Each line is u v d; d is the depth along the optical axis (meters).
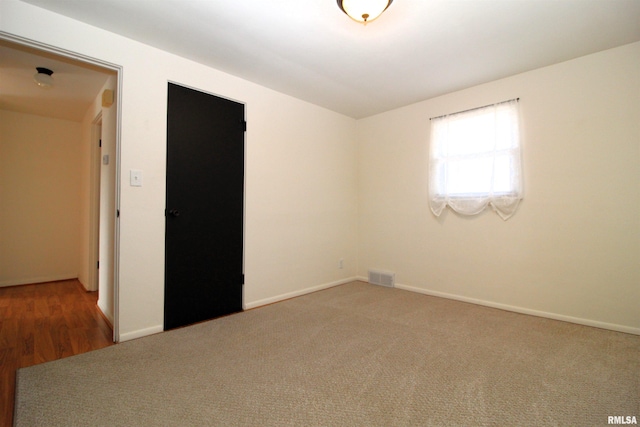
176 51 2.53
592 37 2.32
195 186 2.70
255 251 3.16
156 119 2.46
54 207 4.25
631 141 2.42
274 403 1.53
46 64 2.57
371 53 2.55
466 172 3.27
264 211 3.24
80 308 3.06
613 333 2.42
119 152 2.28
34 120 4.09
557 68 2.75
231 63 2.73
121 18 2.09
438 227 3.55
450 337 2.35
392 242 4.00
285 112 3.45
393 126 3.99
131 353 2.07
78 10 2.00
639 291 2.39
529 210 2.90
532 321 2.71
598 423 1.38
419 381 1.73
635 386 1.67
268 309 3.06
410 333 2.43
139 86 2.38
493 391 1.63
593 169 2.58
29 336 2.36
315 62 2.71
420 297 3.50
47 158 4.19
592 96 2.58
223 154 2.90
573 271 2.68
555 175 2.76
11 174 3.96
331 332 2.45
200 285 2.72
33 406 1.49
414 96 3.54
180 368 1.87
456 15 2.04
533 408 1.49
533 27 2.19
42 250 4.18
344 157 4.22
